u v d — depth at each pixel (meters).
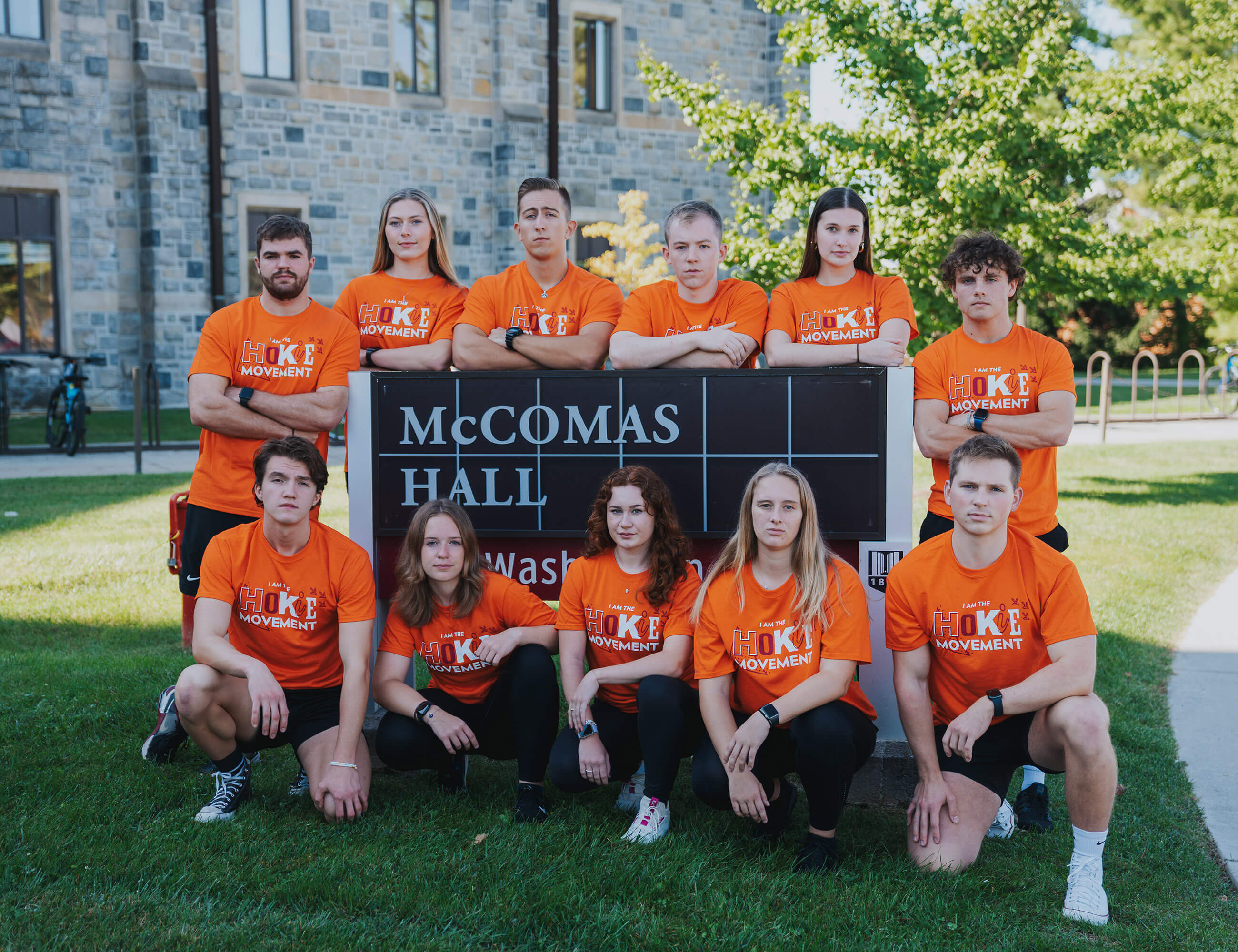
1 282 16.78
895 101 9.76
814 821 3.18
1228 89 12.88
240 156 17.61
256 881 3.00
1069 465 12.34
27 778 3.72
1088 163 9.54
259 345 3.98
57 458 13.08
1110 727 4.30
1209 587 6.76
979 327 3.86
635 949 2.68
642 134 20.83
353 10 18.25
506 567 3.94
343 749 3.39
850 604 3.24
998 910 2.91
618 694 3.53
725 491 3.77
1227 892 3.08
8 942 2.63
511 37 19.45
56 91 16.56
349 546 3.56
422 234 4.36
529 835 3.29
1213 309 24.41
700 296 4.01
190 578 4.01
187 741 4.12
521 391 3.85
